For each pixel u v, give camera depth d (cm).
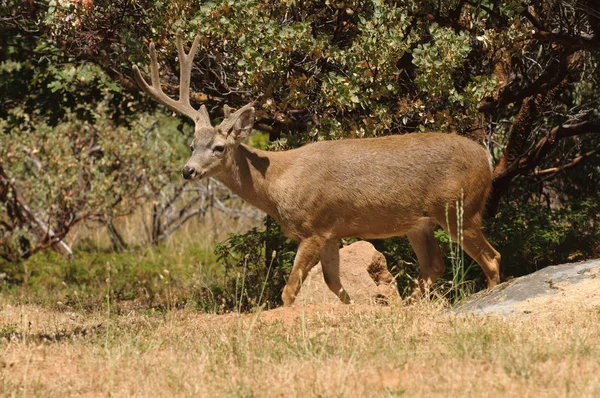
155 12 1511
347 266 1420
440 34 1455
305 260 1287
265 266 1702
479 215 1302
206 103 1675
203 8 1453
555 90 1777
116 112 2016
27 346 1080
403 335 1002
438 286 1513
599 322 1019
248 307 1585
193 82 1667
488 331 980
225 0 1443
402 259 1591
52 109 1975
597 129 1772
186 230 2783
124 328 1169
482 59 1620
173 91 1664
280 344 1000
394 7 1466
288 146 1530
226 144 1271
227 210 2798
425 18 1553
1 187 2411
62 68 1862
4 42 1877
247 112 1288
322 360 912
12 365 970
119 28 1544
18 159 2475
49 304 1777
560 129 1778
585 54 1769
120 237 2764
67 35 1530
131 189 2575
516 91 1623
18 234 2405
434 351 928
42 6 1622
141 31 1555
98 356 1000
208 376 888
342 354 921
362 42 1455
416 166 1277
